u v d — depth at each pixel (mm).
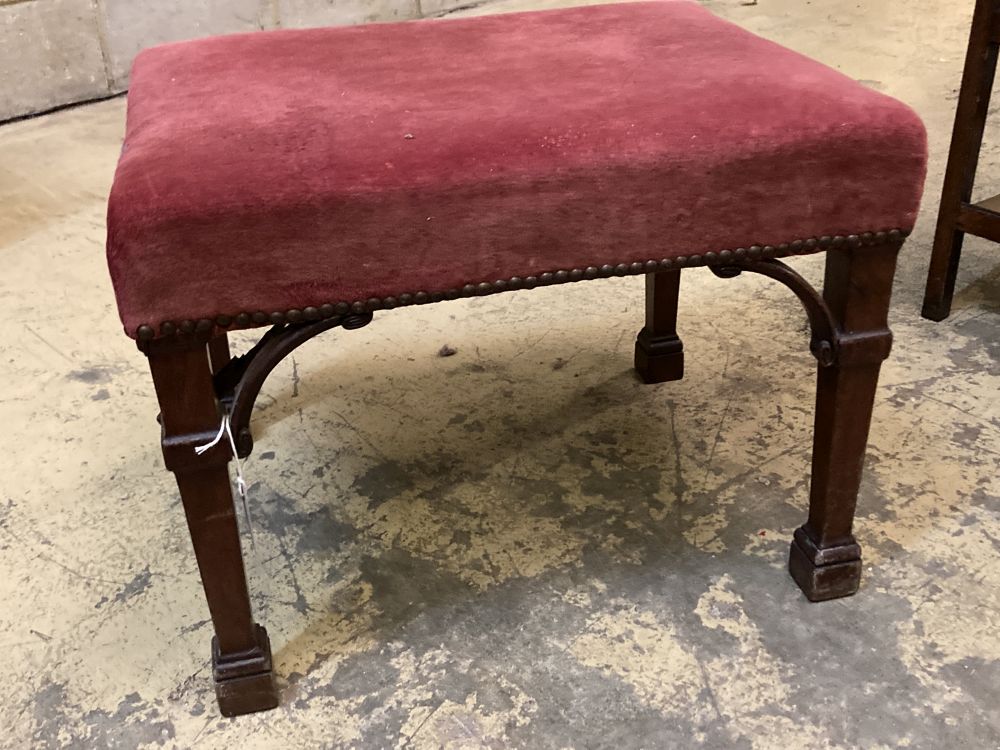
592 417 1265
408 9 3133
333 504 1136
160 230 676
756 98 796
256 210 690
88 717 886
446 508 1119
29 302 1609
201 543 810
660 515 1091
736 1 3100
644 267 790
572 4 3219
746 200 777
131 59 2590
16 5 2332
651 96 807
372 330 1501
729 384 1321
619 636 939
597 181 744
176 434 758
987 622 937
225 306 715
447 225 732
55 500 1164
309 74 901
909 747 820
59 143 2273
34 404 1350
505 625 959
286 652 941
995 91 2260
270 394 1352
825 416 900
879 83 2336
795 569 988
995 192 1772
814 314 855
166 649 955
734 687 882
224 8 2719
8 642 969
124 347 1487
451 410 1296
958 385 1296
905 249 1653
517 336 1466
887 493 1105
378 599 999
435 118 774
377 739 850
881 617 948
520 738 844
